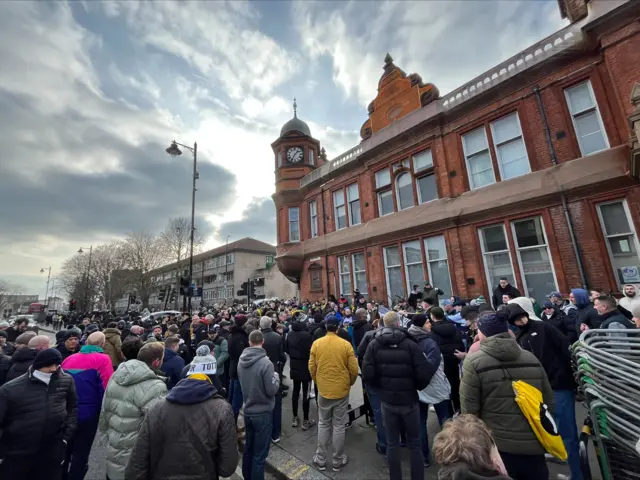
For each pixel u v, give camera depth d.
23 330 8.60
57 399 3.01
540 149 8.98
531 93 9.29
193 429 2.06
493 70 10.22
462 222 10.64
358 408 5.23
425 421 4.04
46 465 2.89
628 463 2.36
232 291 51.00
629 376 2.37
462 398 2.68
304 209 18.17
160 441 2.05
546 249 8.73
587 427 2.75
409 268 12.37
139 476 2.01
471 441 1.52
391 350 3.44
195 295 16.19
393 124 13.38
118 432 2.82
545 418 2.27
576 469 3.11
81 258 49.81
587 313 4.23
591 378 2.69
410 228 12.12
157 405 2.16
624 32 7.41
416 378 3.32
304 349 5.30
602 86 7.98
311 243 17.30
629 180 7.39
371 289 13.57
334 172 16.20
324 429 4.00
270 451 4.45
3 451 2.73
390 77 14.09
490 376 2.54
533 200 8.91
